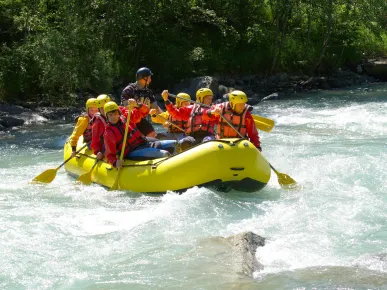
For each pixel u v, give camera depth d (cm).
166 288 462
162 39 2031
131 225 619
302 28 2358
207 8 2259
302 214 645
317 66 2267
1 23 1794
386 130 1184
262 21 2327
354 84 2188
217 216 641
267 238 568
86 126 853
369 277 466
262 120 841
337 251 534
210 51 2128
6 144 1160
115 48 1938
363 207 664
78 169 839
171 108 851
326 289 445
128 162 764
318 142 1066
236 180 706
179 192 715
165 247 552
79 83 1642
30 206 700
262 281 464
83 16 1873
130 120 782
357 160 884
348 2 2327
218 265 500
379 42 2512
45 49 1609
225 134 780
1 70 1594
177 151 789
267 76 2152
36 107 1557
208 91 823
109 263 518
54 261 524
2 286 475
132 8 1844
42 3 1825
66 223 629
